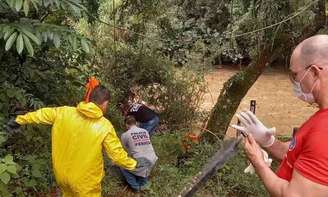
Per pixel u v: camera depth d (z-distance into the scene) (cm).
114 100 763
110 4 767
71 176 408
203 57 823
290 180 174
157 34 729
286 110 1103
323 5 602
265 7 565
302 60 175
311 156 164
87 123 403
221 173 573
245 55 834
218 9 643
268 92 1262
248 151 189
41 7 471
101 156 412
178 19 701
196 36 725
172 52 847
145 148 547
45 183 490
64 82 607
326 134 165
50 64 584
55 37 388
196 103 838
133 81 805
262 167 183
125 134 550
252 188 568
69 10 423
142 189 546
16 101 509
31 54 363
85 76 686
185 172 592
